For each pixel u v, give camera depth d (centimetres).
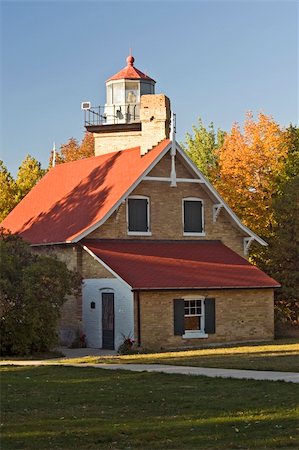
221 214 4169
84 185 4291
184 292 3594
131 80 4816
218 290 3672
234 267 3909
